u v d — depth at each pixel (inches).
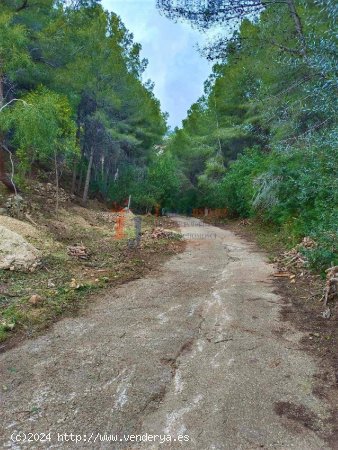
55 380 110.3
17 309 158.9
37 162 536.4
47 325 150.7
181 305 179.5
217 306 177.2
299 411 97.0
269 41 265.7
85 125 571.5
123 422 92.0
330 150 201.5
